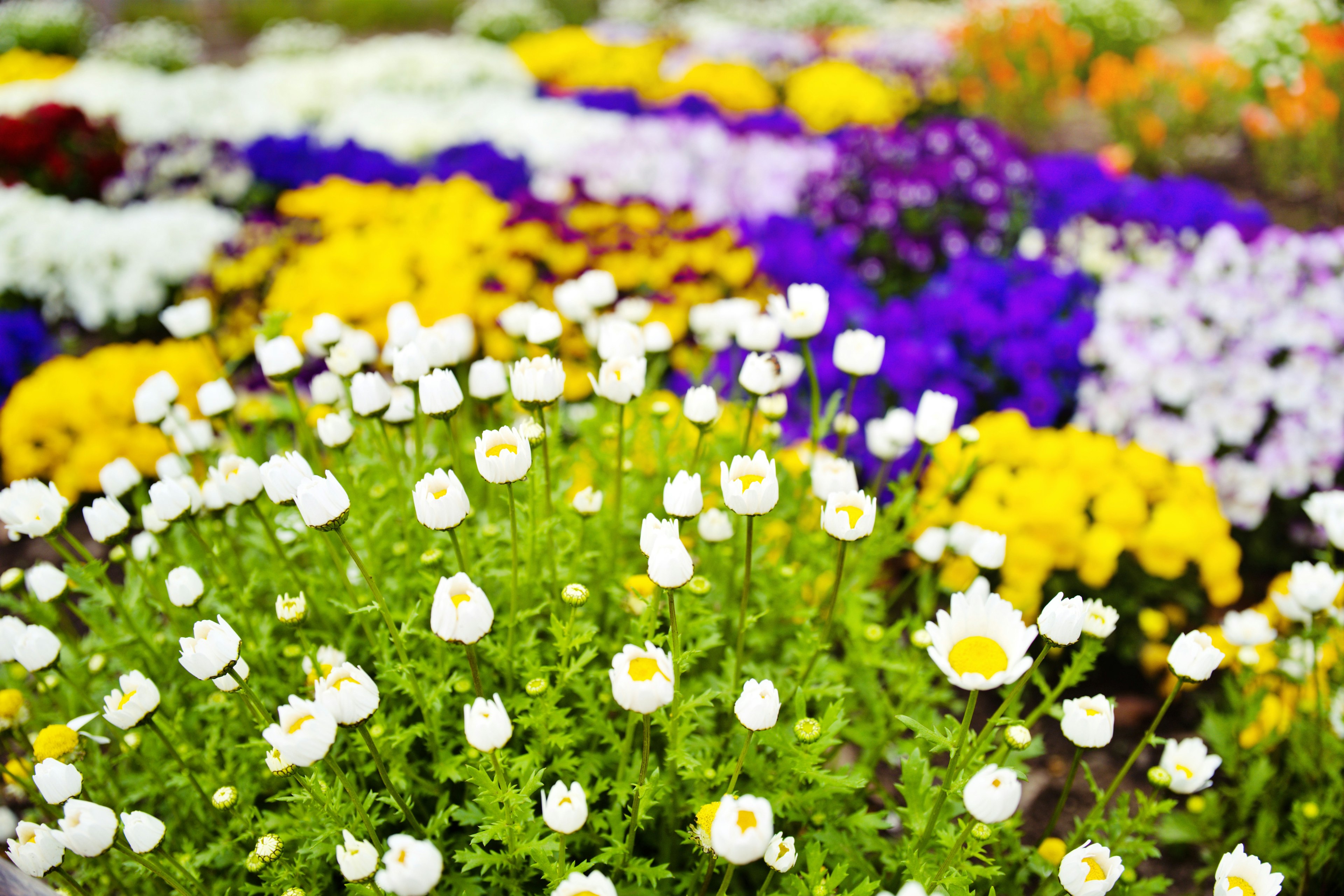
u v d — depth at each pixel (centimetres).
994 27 289
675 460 75
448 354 67
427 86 278
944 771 62
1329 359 105
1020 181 164
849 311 118
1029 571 87
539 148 192
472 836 59
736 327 76
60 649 64
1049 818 79
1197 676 60
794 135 194
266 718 60
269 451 84
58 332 150
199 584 63
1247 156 210
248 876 65
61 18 409
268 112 234
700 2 477
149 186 191
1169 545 86
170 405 71
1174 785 63
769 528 75
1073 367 110
